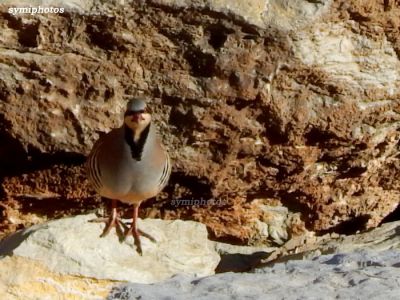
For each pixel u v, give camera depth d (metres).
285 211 11.52
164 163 9.93
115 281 9.59
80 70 10.39
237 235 11.52
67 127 10.51
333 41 10.46
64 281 9.45
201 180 10.87
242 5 10.20
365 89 10.69
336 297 8.98
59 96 10.45
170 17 10.24
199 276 9.88
